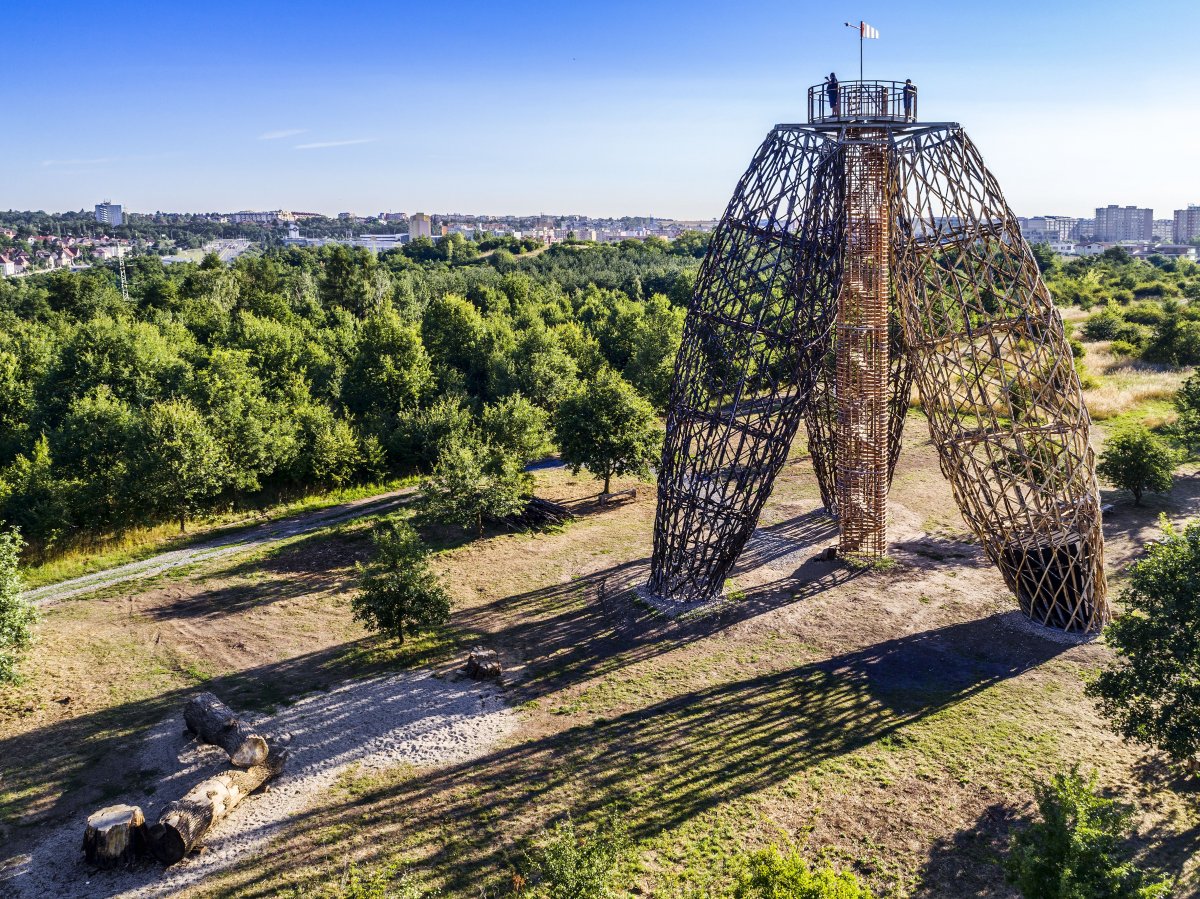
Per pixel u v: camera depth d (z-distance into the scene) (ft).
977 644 96.17
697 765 74.28
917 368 102.63
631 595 112.98
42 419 202.18
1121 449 142.00
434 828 66.74
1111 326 311.27
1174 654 66.49
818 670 91.30
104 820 63.57
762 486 104.58
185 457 155.33
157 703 88.58
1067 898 46.21
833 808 67.92
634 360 253.03
